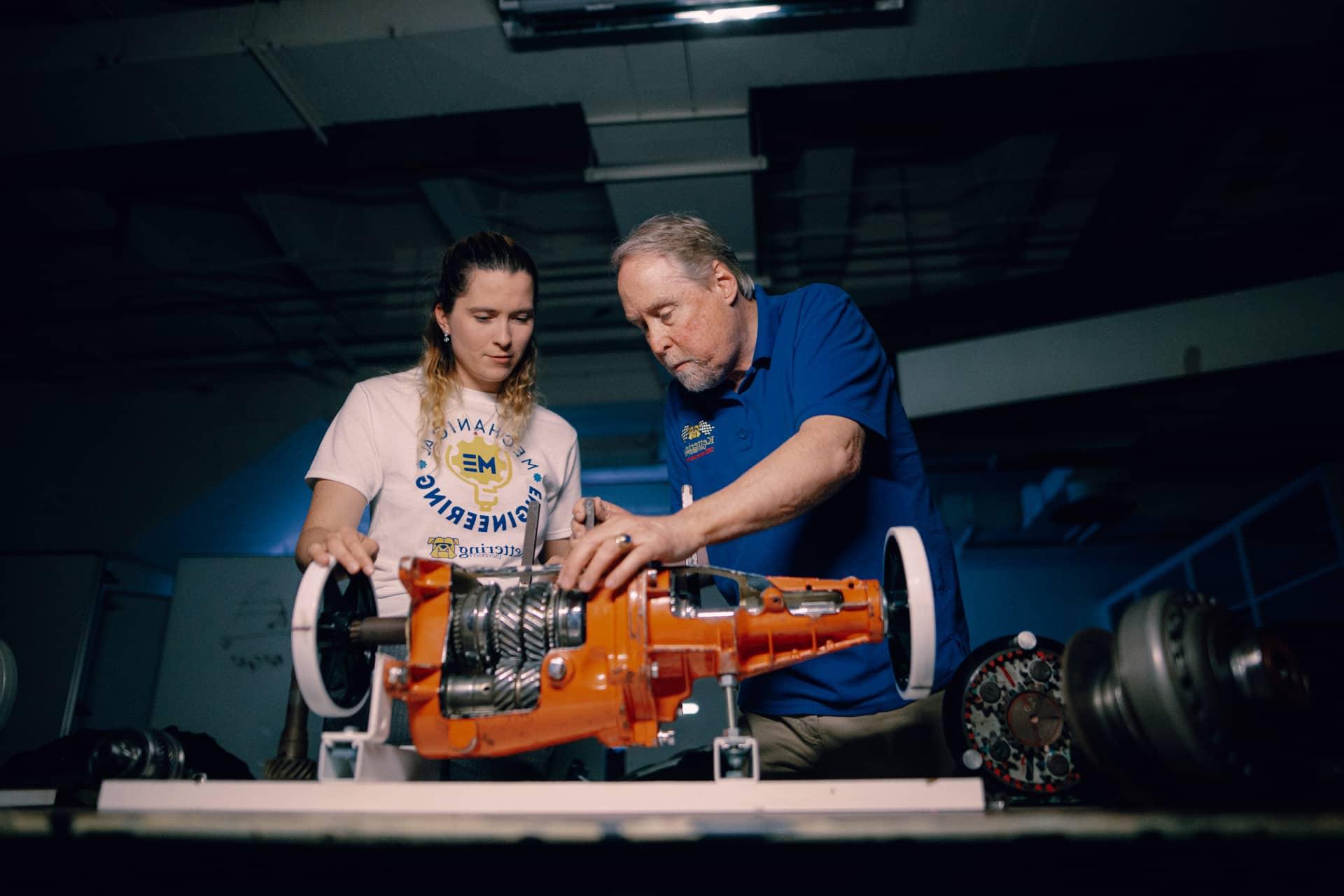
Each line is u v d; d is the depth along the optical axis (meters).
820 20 3.57
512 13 3.40
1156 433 6.02
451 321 1.54
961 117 4.64
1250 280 4.50
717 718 2.38
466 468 1.51
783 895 0.80
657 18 3.45
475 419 1.57
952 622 1.49
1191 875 0.78
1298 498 6.51
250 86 3.95
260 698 3.26
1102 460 5.83
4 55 3.85
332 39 3.66
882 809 0.90
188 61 3.79
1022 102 4.56
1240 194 5.49
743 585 1.10
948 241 5.89
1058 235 5.84
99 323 6.28
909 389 5.00
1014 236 5.86
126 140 4.32
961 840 0.75
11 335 6.28
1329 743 0.89
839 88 4.43
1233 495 7.00
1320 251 4.41
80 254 5.70
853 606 1.10
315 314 6.34
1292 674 0.86
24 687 3.69
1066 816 0.75
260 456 6.59
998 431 5.18
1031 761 1.12
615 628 1.05
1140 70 4.25
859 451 1.32
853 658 1.45
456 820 0.77
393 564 1.43
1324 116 4.59
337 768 1.03
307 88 3.94
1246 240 4.57
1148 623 0.87
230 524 6.45
